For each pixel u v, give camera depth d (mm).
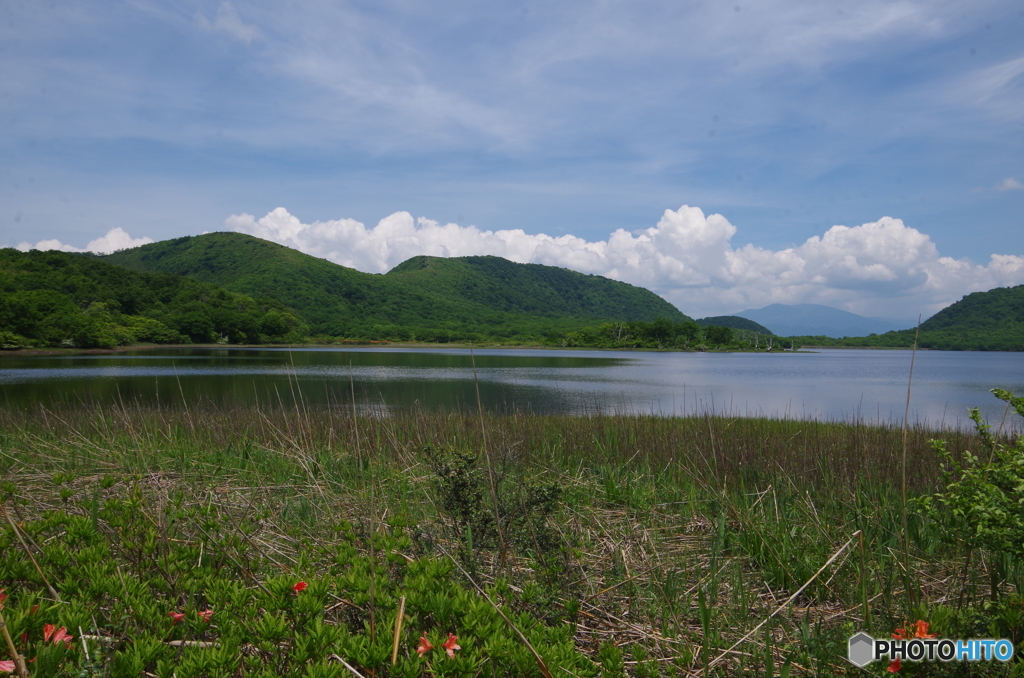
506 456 5426
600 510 5164
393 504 4758
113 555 2586
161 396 21906
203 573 2330
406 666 1654
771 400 27188
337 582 2172
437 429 9703
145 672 1785
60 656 1508
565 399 25312
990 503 2588
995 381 41062
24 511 3818
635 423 11555
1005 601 2453
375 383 31297
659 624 2943
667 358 83250
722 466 6965
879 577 3354
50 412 12289
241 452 7387
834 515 5070
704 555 4062
